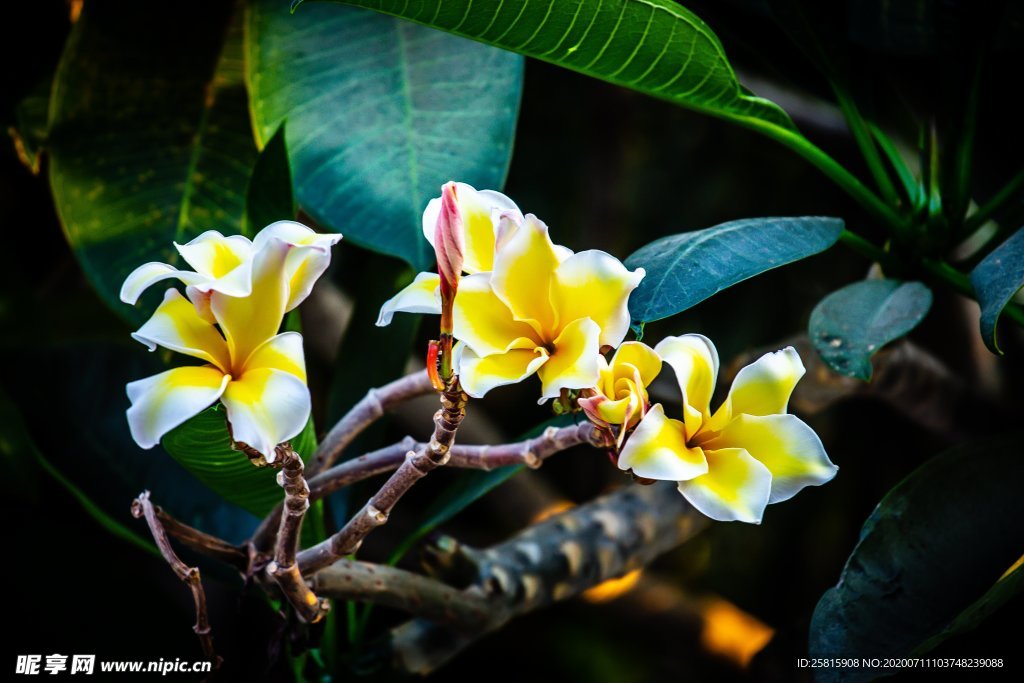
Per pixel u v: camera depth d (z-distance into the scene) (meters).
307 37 1.34
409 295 1.10
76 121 1.37
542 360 1.07
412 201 1.29
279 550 1.14
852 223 1.57
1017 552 1.20
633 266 1.18
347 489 1.34
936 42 1.33
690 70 1.22
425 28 1.34
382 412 1.23
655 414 1.08
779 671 1.41
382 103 1.32
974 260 1.31
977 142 1.34
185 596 1.49
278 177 1.23
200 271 1.09
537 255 1.09
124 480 1.36
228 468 1.19
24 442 1.32
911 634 1.19
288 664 1.31
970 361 1.54
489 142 1.30
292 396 1.06
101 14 1.37
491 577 1.36
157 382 1.06
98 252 1.36
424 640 1.35
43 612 1.35
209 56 1.40
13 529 1.36
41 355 1.39
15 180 1.57
